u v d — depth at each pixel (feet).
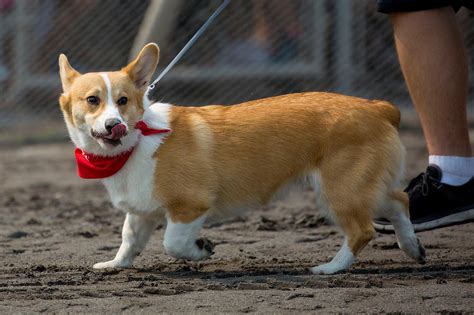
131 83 23.20
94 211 36.06
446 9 25.05
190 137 23.32
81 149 23.50
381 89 60.08
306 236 29.45
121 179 23.13
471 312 18.85
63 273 23.98
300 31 60.75
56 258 26.40
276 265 24.85
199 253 23.73
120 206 23.53
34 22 61.26
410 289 20.95
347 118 23.39
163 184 22.95
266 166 23.76
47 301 20.35
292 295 20.45
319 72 59.98
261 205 24.35
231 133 23.73
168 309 19.47
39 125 61.62
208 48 62.28
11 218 34.60
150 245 28.32
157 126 23.03
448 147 25.41
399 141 24.00
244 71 61.57
